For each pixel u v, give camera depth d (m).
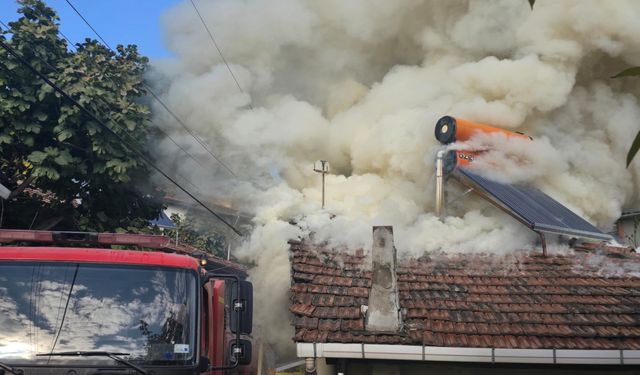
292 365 12.06
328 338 8.73
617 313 9.34
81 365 6.20
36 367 6.14
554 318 9.23
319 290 9.94
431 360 8.62
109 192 13.41
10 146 12.56
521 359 8.53
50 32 12.30
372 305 9.02
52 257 6.69
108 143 12.32
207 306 7.47
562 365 8.97
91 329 6.41
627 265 10.96
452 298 9.80
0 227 12.30
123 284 6.67
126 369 6.27
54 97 12.11
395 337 8.78
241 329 7.16
